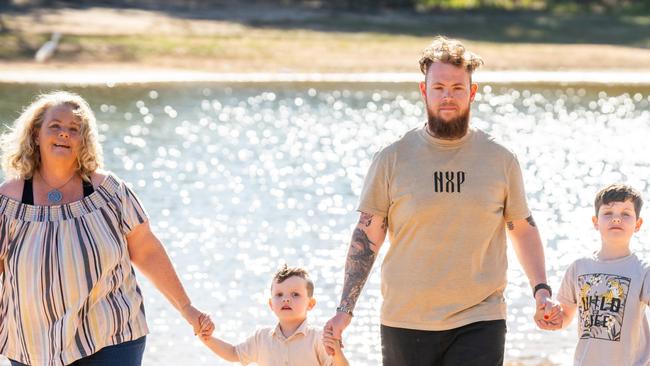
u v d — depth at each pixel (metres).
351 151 40.72
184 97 57.03
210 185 32.88
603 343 10.74
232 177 34.47
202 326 10.67
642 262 10.80
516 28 92.31
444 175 10.28
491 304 10.43
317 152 40.31
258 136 43.94
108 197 10.09
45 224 9.82
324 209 29.42
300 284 11.29
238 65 71.88
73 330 9.70
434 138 10.33
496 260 10.47
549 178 34.72
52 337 9.72
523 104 55.78
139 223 10.22
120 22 85.38
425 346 10.45
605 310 10.74
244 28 86.88
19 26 79.44
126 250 10.16
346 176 35.31
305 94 59.47
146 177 33.94
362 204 10.63
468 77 10.24
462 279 10.33
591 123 48.47
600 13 102.94
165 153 38.88
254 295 20.28
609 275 10.78
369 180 10.62
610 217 10.80
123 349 9.95
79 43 74.25
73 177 10.12
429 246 10.30
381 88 62.66
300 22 91.06
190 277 21.59
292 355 11.24
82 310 9.78
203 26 86.62
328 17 94.12
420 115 51.28
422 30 90.12
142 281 20.53
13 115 46.16
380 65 73.06
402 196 10.34
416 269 10.37
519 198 10.54
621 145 41.94
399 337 10.51
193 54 74.19
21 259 9.75
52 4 90.00
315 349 11.24
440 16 97.56
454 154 10.34
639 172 36.00
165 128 45.44
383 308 10.66
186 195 31.06
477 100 57.47
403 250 10.45
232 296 20.22
